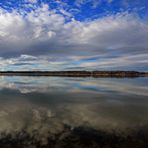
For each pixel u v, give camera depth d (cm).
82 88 2172
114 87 2320
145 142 551
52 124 722
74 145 536
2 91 1825
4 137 588
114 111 962
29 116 844
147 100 1327
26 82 3225
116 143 548
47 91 1847
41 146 529
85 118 816
